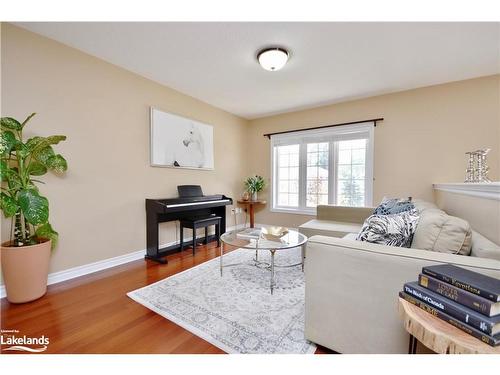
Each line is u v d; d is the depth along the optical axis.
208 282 2.17
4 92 1.87
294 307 1.75
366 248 1.15
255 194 4.41
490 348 0.62
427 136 3.13
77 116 2.30
